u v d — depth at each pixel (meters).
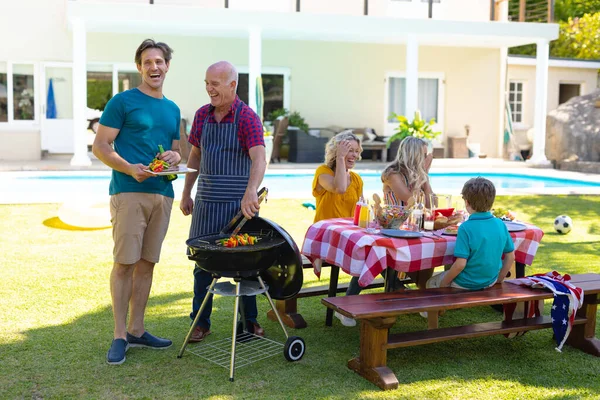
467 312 4.41
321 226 3.91
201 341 3.72
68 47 13.34
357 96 15.34
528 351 3.69
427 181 4.24
